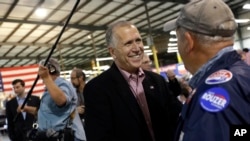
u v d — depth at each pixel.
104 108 1.44
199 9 0.82
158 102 1.55
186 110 0.76
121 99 1.47
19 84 4.18
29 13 9.36
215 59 0.80
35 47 13.81
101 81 1.51
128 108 1.46
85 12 9.89
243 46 13.95
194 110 0.70
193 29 0.83
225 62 0.77
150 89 1.57
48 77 2.08
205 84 0.72
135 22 11.81
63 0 8.51
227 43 0.82
